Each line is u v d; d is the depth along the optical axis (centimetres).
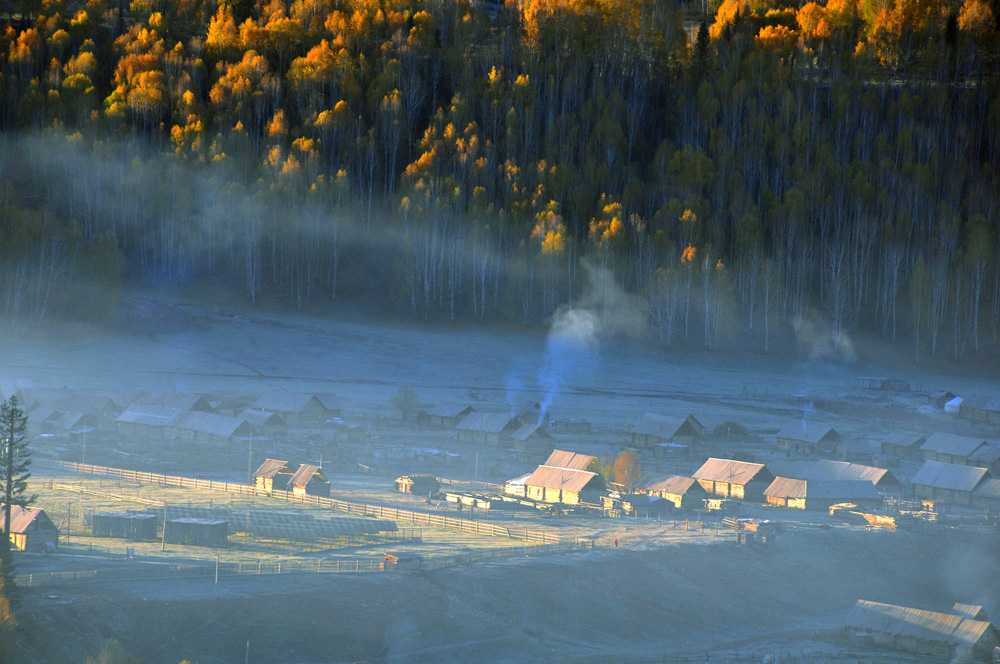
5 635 14938
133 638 16138
